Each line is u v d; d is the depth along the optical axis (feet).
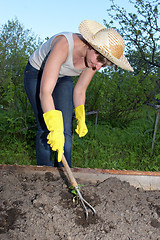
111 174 8.09
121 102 19.66
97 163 12.59
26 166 8.10
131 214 6.49
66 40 6.79
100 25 7.20
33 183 7.50
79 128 8.20
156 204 7.02
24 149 13.50
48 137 6.17
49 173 7.91
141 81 20.15
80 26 6.77
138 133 16.98
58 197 6.81
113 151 14.56
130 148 15.15
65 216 6.20
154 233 5.95
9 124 14.92
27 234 5.64
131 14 17.13
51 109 6.34
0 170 7.89
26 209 6.31
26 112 15.21
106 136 16.47
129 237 5.77
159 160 13.56
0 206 6.35
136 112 21.06
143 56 19.02
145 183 8.13
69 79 9.29
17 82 15.66
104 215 6.34
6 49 21.11
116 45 6.38
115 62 6.44
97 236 5.73
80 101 8.70
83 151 14.03
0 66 18.37
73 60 7.16
